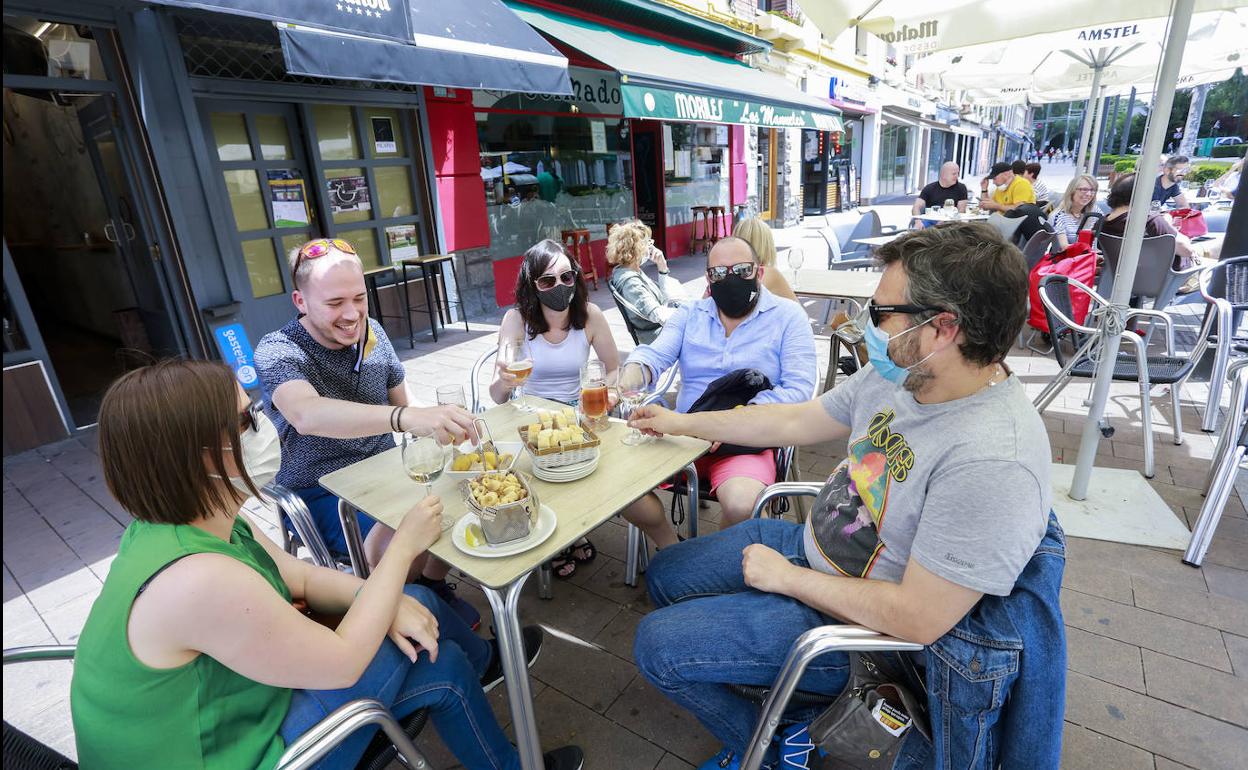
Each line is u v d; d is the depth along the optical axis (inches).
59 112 215.2
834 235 284.2
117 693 43.5
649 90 239.8
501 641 59.3
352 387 92.4
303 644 47.1
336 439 91.2
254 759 47.9
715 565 74.6
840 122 414.9
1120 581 101.7
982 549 48.9
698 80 280.7
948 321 50.5
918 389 55.2
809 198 695.1
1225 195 423.5
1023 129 1680.6
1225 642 88.5
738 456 96.8
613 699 85.1
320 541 83.3
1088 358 133.9
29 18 155.6
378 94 242.7
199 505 46.3
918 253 51.8
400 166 263.3
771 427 78.9
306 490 92.0
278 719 50.3
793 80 525.0
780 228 592.1
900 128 902.4
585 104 353.4
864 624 55.2
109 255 231.9
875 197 838.5
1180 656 86.7
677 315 116.5
